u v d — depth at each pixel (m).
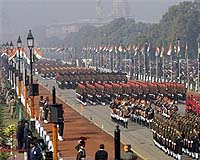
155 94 173.62
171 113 117.44
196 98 144.25
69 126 130.62
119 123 131.25
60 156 88.94
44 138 99.50
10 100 144.50
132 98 147.38
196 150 93.31
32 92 113.00
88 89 179.00
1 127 100.56
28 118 127.38
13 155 88.62
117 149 52.44
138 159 93.31
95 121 139.38
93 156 93.25
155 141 105.56
